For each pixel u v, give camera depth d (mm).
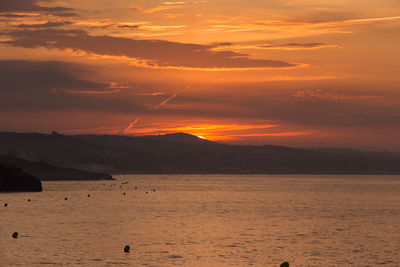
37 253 46562
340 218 85375
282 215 90625
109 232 61562
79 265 41875
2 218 77812
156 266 42188
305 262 45062
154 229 65500
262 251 49844
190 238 57469
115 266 41938
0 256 45000
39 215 83438
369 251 50438
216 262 44281
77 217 80812
